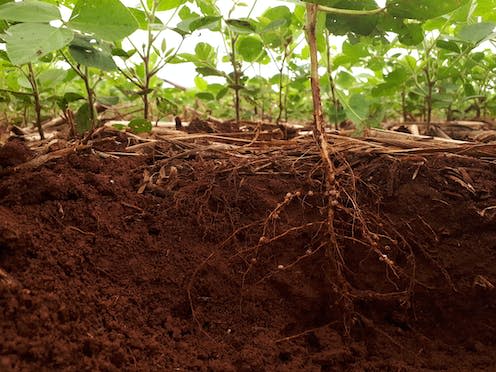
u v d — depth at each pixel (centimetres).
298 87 89
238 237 48
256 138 64
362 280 48
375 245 42
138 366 36
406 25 62
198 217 48
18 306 35
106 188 48
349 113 80
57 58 70
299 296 46
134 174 53
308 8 51
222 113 114
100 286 41
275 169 55
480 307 46
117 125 64
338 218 50
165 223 47
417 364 43
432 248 48
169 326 41
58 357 34
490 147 55
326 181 47
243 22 66
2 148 49
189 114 106
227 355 40
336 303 44
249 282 46
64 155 52
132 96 75
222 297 44
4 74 83
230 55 81
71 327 36
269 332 43
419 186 51
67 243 42
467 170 53
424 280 47
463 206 49
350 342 44
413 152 56
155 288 43
